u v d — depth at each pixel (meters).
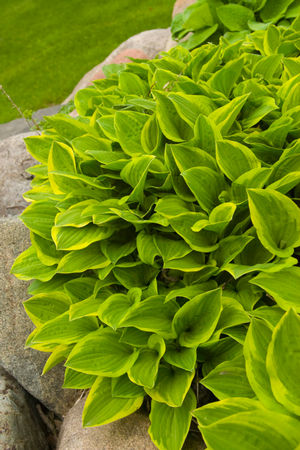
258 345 1.01
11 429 1.37
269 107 1.38
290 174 1.15
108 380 1.21
